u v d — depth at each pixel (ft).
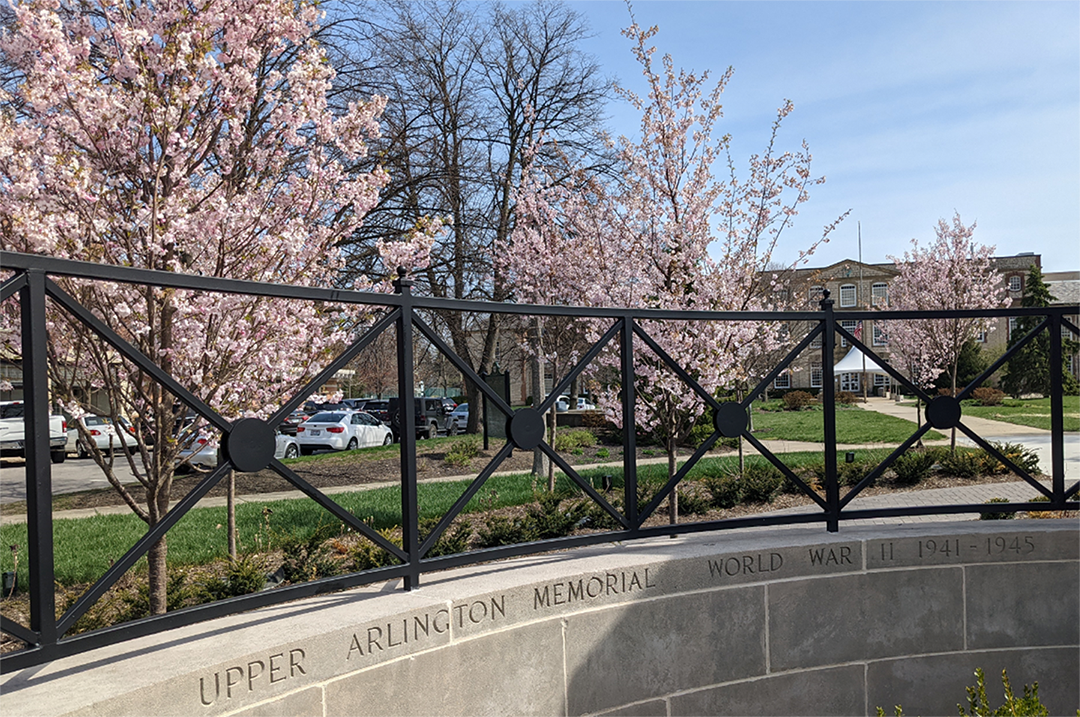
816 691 12.16
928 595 12.53
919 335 53.42
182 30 16.16
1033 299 141.38
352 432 70.64
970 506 13.38
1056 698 12.66
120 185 16.38
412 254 23.15
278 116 18.42
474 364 75.61
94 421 69.67
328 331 20.13
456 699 9.48
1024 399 125.39
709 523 12.45
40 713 6.31
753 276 27.81
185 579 19.20
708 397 12.44
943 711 12.55
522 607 10.18
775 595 11.98
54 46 15.62
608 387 27.84
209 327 16.48
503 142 64.95
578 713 10.62
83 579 22.27
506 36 65.31
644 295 26.35
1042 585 12.69
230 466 8.32
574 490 32.58
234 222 16.93
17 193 15.05
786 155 27.48
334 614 8.89
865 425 75.72
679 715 11.37
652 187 27.73
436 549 20.77
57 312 14.28
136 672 7.20
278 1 17.54
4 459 71.97
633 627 11.09
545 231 36.52
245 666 7.66
